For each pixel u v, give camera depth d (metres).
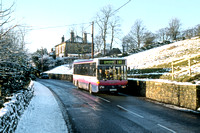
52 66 68.94
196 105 10.23
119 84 15.88
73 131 6.90
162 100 13.34
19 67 10.11
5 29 6.25
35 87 22.02
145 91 15.71
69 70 53.34
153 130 6.90
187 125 7.50
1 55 6.37
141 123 7.86
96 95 16.83
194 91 10.33
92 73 17.08
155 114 9.44
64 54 73.12
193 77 13.79
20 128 6.60
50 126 7.21
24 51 9.00
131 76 25.05
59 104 12.47
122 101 13.49
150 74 21.97
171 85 12.38
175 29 70.44
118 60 16.16
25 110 9.05
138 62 34.06
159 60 29.19
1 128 4.56
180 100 11.54
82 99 14.59
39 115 8.77
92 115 9.38
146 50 44.88
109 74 15.88
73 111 10.32
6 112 5.19
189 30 61.84
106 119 8.59
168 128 7.13
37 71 15.30
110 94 17.42
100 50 54.22
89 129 7.12
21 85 10.55
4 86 8.66
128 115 9.30
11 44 7.00
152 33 71.62
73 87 25.05
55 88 23.66
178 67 19.83
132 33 69.19
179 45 34.31
